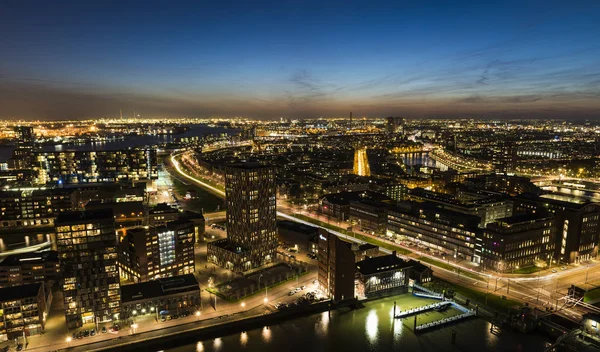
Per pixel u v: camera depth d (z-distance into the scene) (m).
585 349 157.25
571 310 189.25
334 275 197.38
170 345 167.25
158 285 193.88
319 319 188.25
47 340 166.75
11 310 166.38
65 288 173.12
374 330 179.00
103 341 165.88
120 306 181.25
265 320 184.25
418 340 171.62
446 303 198.88
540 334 176.50
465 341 170.75
